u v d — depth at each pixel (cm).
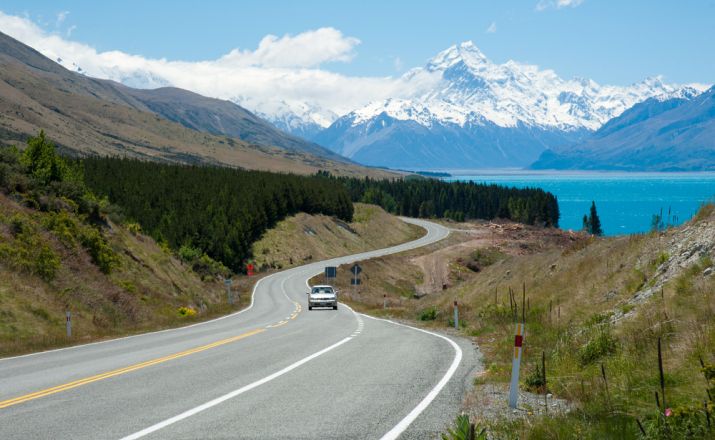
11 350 1859
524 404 992
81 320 2731
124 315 3145
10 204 3341
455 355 1565
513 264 3947
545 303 2384
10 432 793
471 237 12975
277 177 12988
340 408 937
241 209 9675
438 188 19550
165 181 10406
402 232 14150
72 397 1022
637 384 985
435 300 4306
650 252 2088
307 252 10281
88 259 3528
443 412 920
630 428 772
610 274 2220
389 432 800
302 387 1108
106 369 1352
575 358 1305
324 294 4100
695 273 1520
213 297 5312
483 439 714
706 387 888
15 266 2806
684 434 713
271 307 4450
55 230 3434
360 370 1306
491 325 2225
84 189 4606
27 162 4069
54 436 772
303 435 781
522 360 1433
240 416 880
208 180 11362
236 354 1582
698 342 1062
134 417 873
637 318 1412
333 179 19350
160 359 1503
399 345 1784
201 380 1183
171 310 3794
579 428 787
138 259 4316
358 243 12294
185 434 782
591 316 1791
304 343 1844
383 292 7962
